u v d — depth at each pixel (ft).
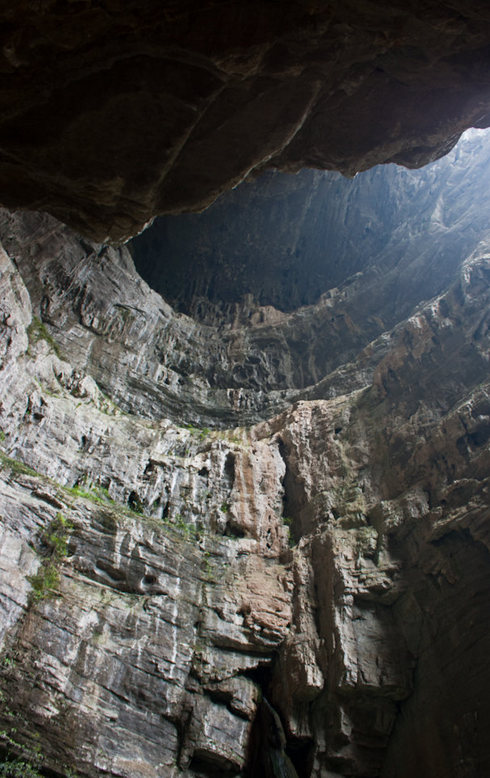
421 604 52.26
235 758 49.16
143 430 76.84
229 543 65.92
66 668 47.42
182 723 50.47
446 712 44.70
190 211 26.02
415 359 72.49
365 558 58.49
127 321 92.17
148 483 69.31
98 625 51.52
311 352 103.91
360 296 101.24
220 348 104.37
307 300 118.21
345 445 74.49
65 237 84.74
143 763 46.21
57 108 19.81
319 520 67.31
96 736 45.39
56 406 68.08
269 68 19.63
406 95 24.59
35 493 56.29
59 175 22.56
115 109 19.94
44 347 73.61
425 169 107.14
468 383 64.13
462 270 73.61
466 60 21.83
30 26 16.60
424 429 64.44
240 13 17.51
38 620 48.70
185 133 20.99
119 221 26.08
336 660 51.42
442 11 18.48
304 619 57.31
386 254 103.09
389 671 49.75
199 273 120.37
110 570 56.18
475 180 98.48
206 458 76.79
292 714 51.21
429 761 43.73
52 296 82.74
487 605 46.44
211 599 59.36
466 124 26.45
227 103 20.99
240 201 110.52
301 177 107.04
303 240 118.32
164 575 58.39
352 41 20.27
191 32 17.78
